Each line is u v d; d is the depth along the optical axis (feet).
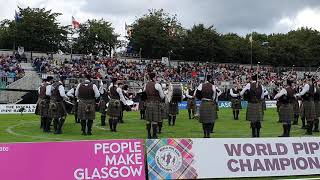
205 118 36.52
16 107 71.77
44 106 40.42
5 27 151.74
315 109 43.37
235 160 24.36
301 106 44.11
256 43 189.26
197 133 41.63
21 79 89.30
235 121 56.18
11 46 147.43
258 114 37.63
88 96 38.40
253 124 37.70
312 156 25.95
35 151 21.08
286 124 38.70
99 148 21.97
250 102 37.73
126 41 171.63
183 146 23.50
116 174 21.98
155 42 163.53
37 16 145.59
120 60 136.87
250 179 24.16
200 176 23.61
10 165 20.63
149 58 164.14
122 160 22.24
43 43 147.43
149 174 22.70
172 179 23.07
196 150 23.75
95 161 21.79
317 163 25.91
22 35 143.64
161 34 164.55
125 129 44.06
